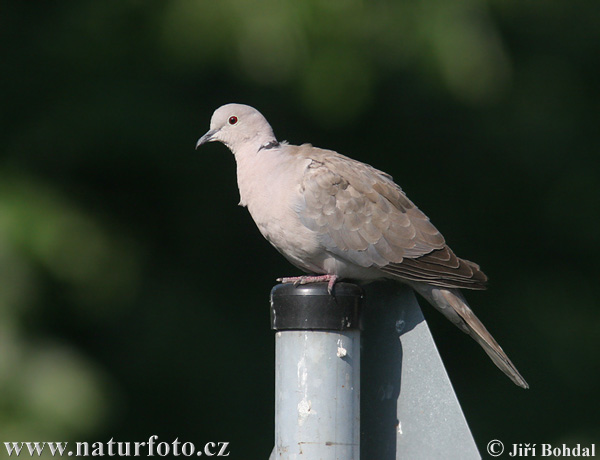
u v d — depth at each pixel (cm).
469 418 1501
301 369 610
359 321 619
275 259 1486
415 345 629
